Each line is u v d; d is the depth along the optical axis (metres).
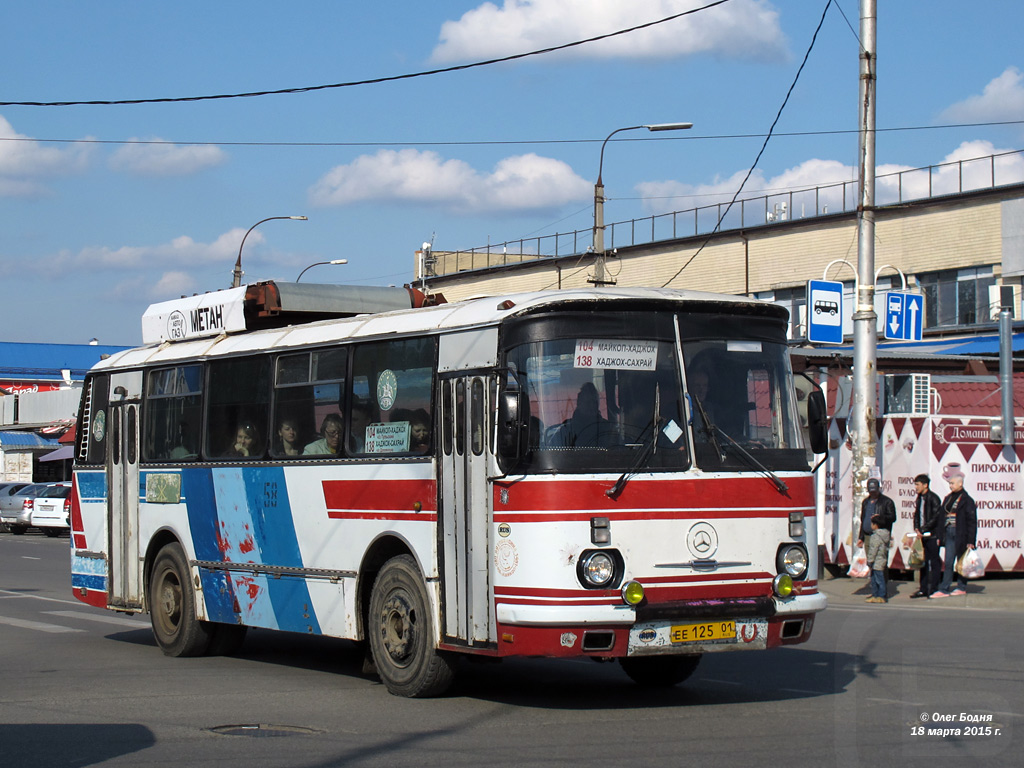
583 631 8.65
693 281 43.72
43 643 14.40
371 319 11.07
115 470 14.34
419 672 9.89
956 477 19.16
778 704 9.47
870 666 11.40
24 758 7.94
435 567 9.78
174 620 13.23
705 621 8.95
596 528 8.74
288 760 7.79
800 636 9.38
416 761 7.65
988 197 35.66
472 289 52.91
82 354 92.31
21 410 62.31
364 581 10.76
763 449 9.40
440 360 9.89
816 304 22.33
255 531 12.03
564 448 8.84
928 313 37.19
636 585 8.73
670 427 9.11
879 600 18.75
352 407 10.94
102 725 9.06
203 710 9.70
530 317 9.07
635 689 10.48
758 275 41.62
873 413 20.19
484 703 9.84
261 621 11.91
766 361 9.63
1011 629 14.59
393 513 10.27
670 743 8.04
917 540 19.42
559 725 8.80
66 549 35.19
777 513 9.32
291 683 11.15
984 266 35.75
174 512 13.28
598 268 29.28
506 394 8.85
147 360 13.97
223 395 12.70
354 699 10.16
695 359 9.34
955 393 23.14
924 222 37.34
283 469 11.66
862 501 19.72
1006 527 21.00
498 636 8.99
